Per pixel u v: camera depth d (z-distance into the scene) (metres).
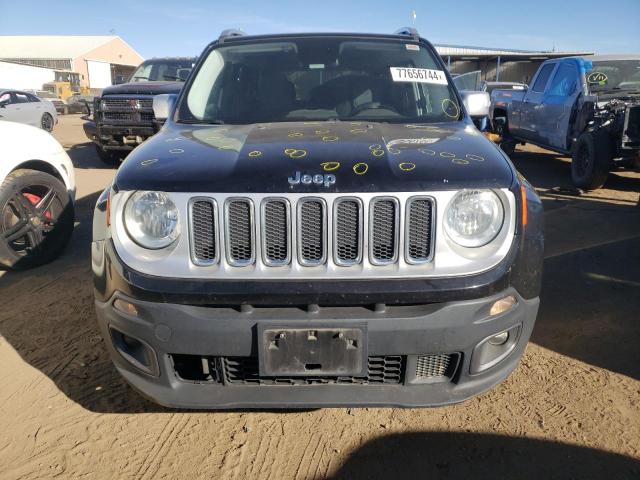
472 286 2.09
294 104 3.32
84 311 3.82
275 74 3.50
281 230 2.12
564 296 3.96
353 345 2.09
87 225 5.97
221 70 3.57
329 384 2.21
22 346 3.34
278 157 2.27
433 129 2.89
